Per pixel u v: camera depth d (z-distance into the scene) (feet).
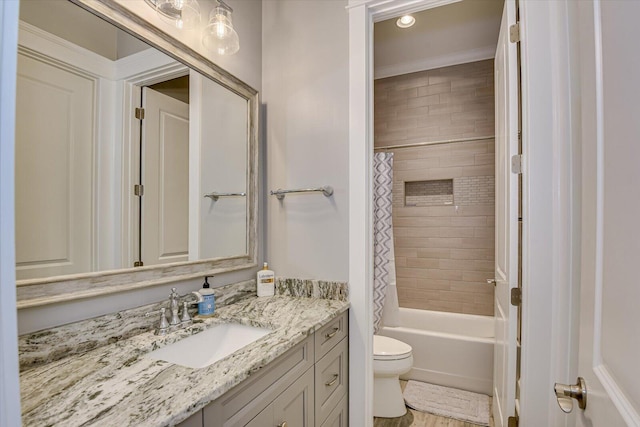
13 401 1.08
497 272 6.17
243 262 5.39
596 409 1.93
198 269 4.55
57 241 3.07
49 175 3.04
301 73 5.68
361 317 5.12
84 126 3.33
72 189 3.21
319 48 5.54
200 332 3.94
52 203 3.05
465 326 9.14
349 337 5.19
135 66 3.81
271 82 5.93
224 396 2.61
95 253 3.37
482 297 9.12
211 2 4.87
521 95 4.62
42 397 2.33
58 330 2.95
